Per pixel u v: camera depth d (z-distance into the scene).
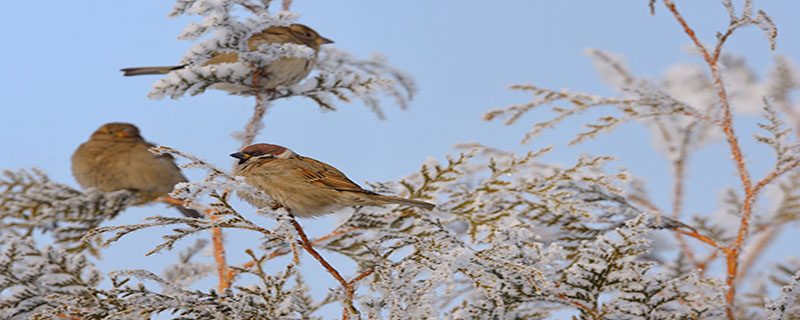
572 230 11.09
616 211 11.05
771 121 9.79
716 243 9.81
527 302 8.74
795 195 11.31
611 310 8.56
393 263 8.10
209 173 7.68
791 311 9.67
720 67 10.05
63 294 8.91
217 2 10.22
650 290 8.43
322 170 9.36
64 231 12.07
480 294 8.53
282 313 8.37
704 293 8.74
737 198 11.59
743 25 9.66
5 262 9.30
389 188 10.95
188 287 13.13
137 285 8.36
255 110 11.66
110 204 12.54
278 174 9.19
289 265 8.34
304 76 12.02
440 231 8.66
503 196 11.17
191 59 10.54
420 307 7.88
